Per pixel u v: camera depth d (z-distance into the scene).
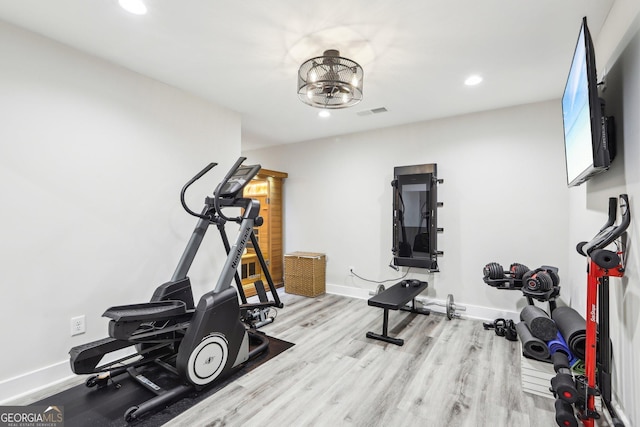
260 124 4.04
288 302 4.19
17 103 1.97
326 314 3.68
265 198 5.04
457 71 2.54
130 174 2.56
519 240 3.29
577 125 1.80
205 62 2.43
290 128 4.22
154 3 1.73
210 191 3.24
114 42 2.15
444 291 3.72
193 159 3.07
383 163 4.20
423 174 3.70
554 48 2.18
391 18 1.86
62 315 2.17
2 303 1.93
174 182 2.90
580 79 1.67
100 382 2.11
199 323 2.03
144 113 2.66
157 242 2.76
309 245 4.93
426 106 3.34
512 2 1.71
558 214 3.10
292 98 3.15
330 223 4.70
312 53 2.28
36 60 2.05
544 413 1.86
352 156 4.47
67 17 1.87
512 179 3.32
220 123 3.35
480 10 1.78
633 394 1.49
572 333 1.99
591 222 2.21
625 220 1.46
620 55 1.62
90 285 2.32
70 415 1.83
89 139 2.31
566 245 3.06
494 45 2.15
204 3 1.73
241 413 1.86
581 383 1.70
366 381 2.21
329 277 4.70
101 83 2.38
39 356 2.07
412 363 2.47
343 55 2.29
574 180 1.99
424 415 1.85
